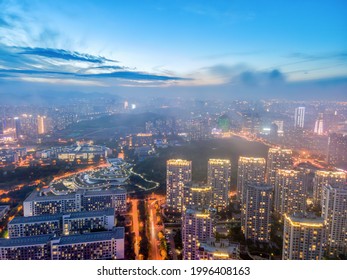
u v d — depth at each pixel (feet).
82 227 428.97
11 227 404.98
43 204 479.00
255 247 388.78
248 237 410.93
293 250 307.78
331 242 391.86
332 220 388.37
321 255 302.66
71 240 353.10
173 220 478.18
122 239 360.28
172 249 383.45
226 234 428.56
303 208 487.61
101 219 433.89
